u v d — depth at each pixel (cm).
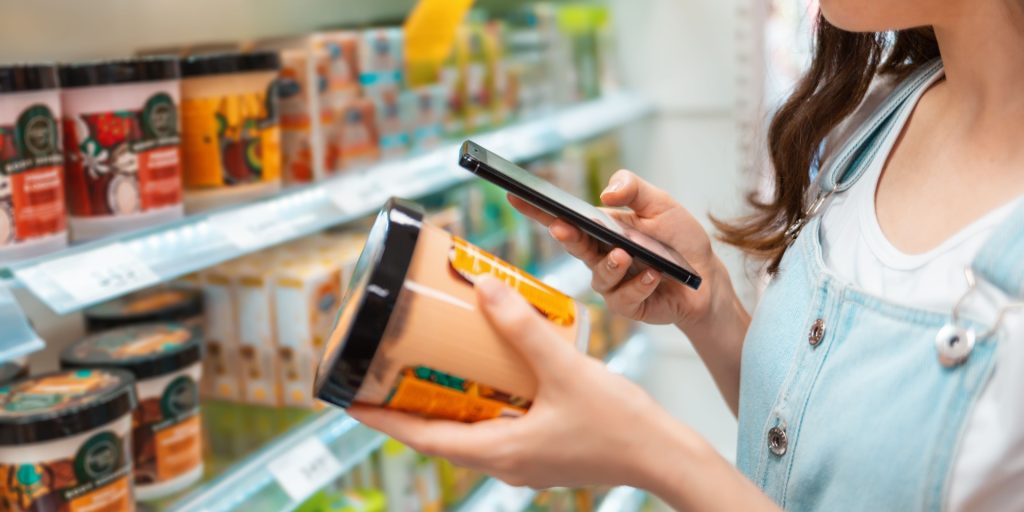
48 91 108
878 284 83
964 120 84
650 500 285
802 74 108
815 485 82
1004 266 73
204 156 133
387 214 66
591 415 67
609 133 296
